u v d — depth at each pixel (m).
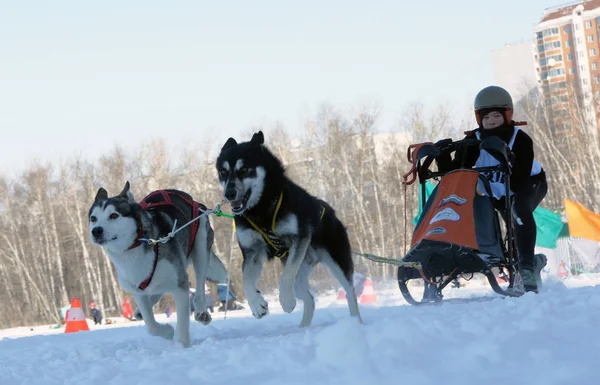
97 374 3.13
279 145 39.22
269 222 4.88
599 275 13.56
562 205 36.66
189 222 4.94
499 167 5.94
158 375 2.69
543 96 46.25
